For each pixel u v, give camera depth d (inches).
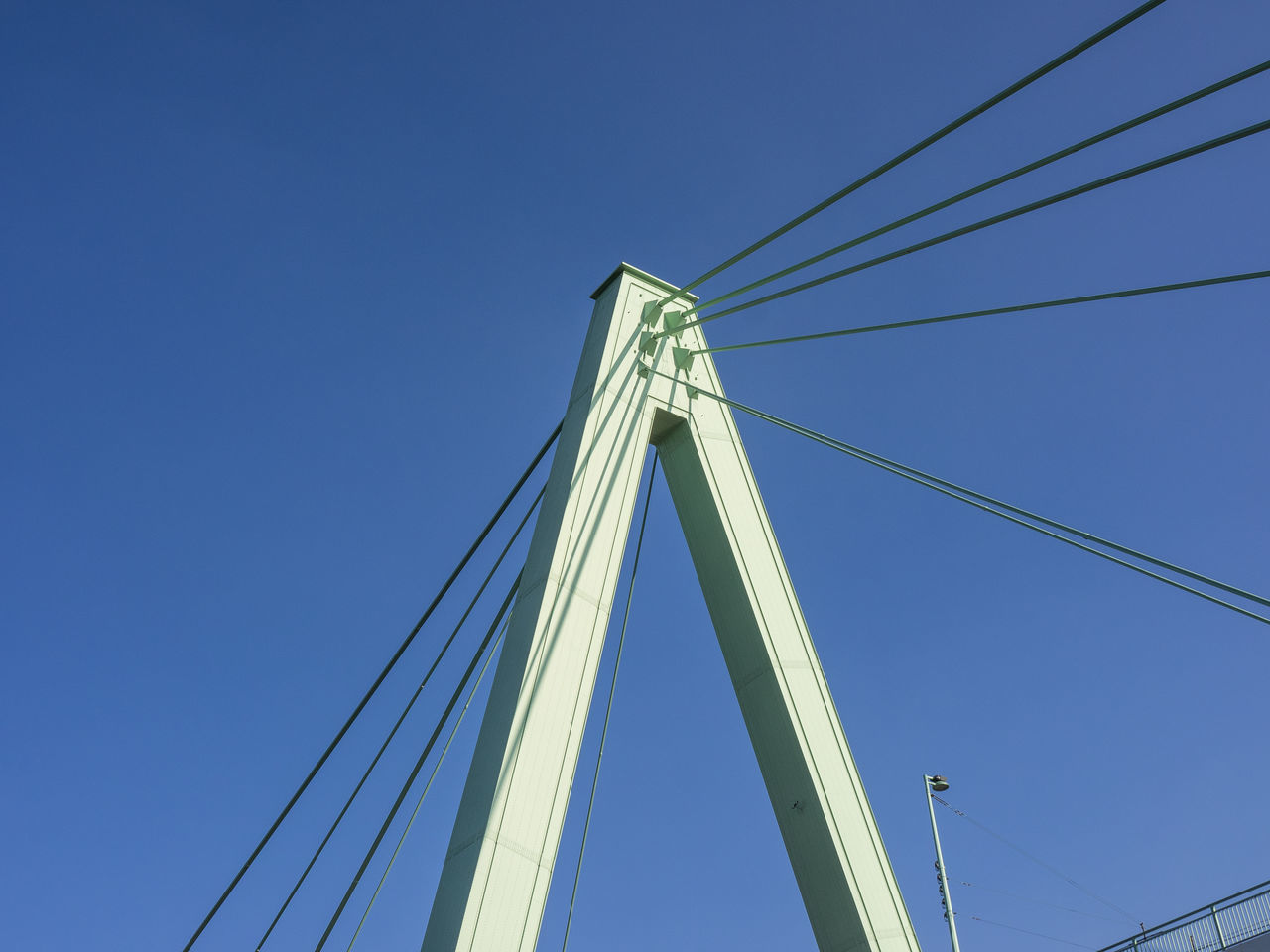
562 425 719.7
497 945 477.1
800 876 603.2
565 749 549.0
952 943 1051.9
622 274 779.4
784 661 660.1
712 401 759.7
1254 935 730.2
